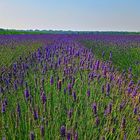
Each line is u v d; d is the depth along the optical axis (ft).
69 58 36.35
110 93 21.12
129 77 29.12
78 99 18.11
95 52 71.41
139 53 70.79
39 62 34.55
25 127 14.46
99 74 24.91
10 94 20.18
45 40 100.83
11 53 49.26
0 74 26.99
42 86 20.36
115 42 106.52
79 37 137.80
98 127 14.26
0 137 13.65
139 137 14.25
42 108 16.19
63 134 12.31
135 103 18.33
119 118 16.06
